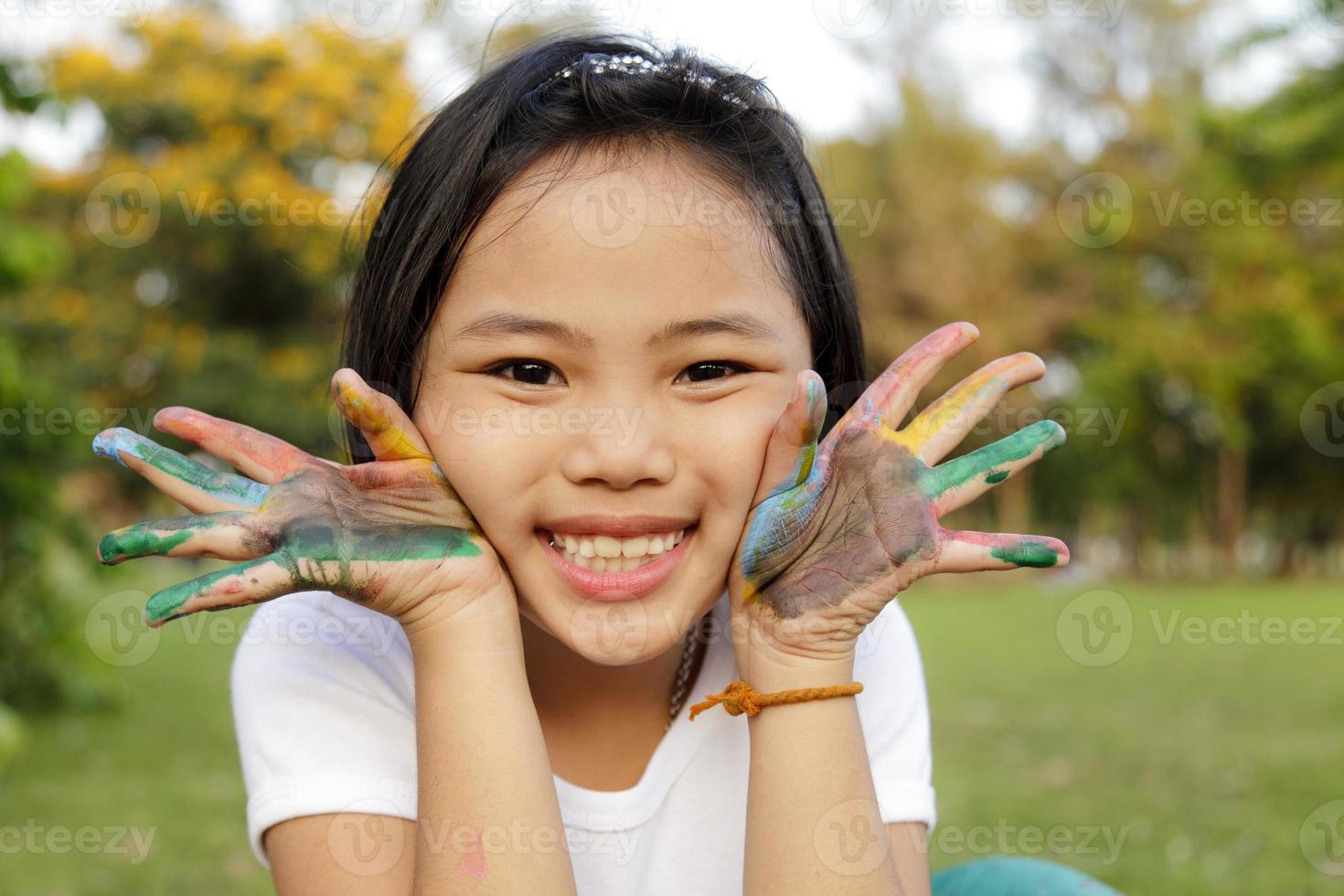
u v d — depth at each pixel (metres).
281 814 1.23
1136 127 18.50
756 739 1.17
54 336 11.52
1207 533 21.83
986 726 4.91
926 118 18.39
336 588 1.10
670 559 1.15
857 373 1.45
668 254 1.10
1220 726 4.89
